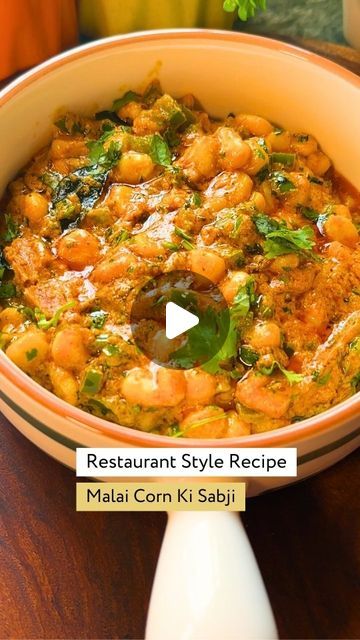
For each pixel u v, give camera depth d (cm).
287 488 110
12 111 115
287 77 123
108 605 101
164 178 114
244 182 111
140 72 124
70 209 111
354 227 115
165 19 148
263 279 106
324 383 100
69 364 98
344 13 155
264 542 106
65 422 89
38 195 113
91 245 107
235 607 83
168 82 126
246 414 98
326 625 100
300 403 100
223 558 85
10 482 109
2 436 112
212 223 109
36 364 100
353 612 101
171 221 109
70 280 106
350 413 91
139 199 111
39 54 149
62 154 119
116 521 106
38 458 110
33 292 105
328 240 113
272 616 85
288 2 163
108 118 125
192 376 97
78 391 98
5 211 116
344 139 124
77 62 119
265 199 114
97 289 104
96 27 153
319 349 104
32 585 102
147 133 119
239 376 100
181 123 121
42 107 119
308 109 125
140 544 105
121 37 121
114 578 102
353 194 126
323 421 90
